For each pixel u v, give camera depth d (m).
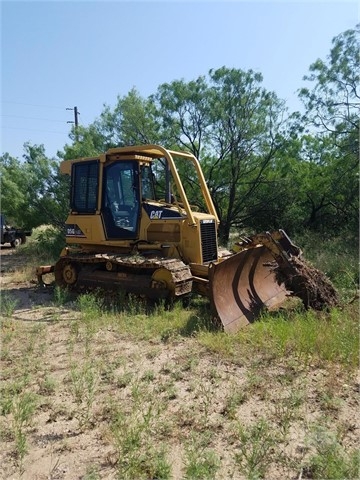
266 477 2.88
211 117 14.12
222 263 6.13
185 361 4.91
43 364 4.96
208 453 3.06
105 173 8.25
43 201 16.27
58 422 3.65
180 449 3.21
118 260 7.41
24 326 6.44
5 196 16.47
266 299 7.07
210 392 4.12
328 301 6.42
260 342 5.31
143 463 3.00
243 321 6.18
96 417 3.71
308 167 15.71
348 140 14.02
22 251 16.75
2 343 5.70
